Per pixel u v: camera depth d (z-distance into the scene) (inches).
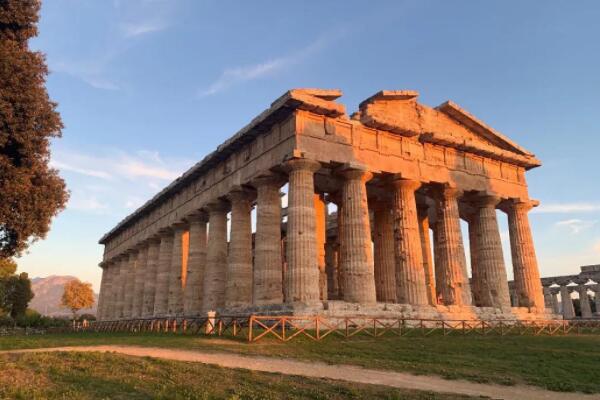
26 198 981.2
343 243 1338.6
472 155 1667.1
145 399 468.8
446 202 1560.0
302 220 1249.4
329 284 2081.7
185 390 491.2
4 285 3782.0
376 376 657.0
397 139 1485.0
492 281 1573.6
